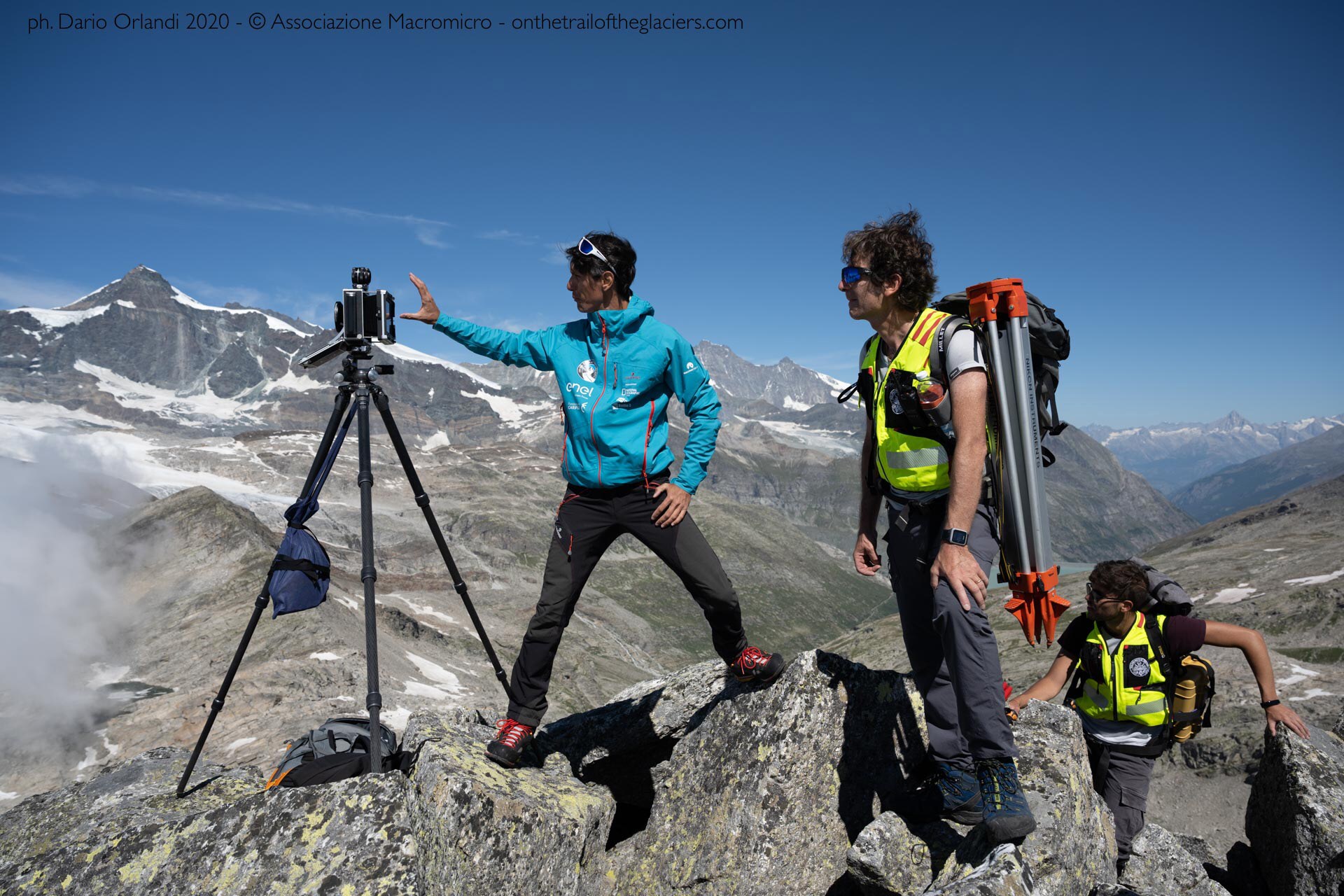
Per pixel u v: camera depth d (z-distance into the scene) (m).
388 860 3.63
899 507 4.04
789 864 4.54
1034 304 3.78
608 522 4.74
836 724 4.83
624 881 4.98
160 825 3.92
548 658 4.80
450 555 5.16
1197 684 5.38
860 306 3.95
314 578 4.88
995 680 3.59
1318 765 5.33
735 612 4.84
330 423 4.94
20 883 3.78
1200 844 7.38
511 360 5.05
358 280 4.80
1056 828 3.93
